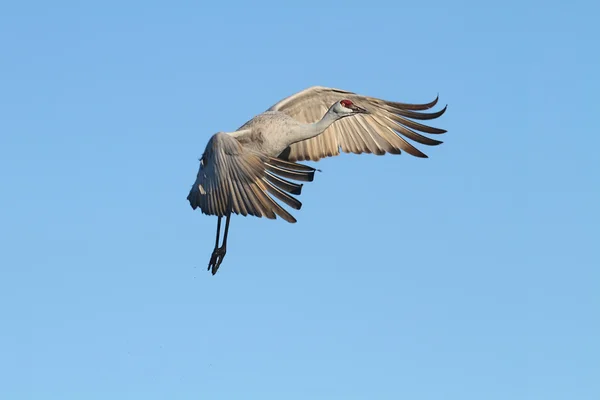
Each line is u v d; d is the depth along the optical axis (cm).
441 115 1784
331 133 1866
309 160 1866
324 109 1855
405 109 1811
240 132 1691
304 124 1734
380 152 1855
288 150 1853
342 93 1830
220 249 1802
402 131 1833
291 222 1511
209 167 1597
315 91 1825
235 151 1563
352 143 1867
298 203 1509
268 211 1520
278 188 1525
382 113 1838
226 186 1562
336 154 1870
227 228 1809
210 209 1587
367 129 1858
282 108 1811
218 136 1587
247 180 1544
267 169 1540
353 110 1733
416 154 1833
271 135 1705
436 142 1803
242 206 1538
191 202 1664
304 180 1515
